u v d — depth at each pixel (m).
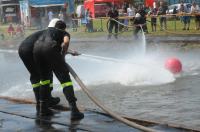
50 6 39.44
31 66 7.61
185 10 29.62
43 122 6.99
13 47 26.52
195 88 9.39
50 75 7.63
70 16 35.59
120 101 8.51
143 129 6.18
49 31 7.10
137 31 23.44
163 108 7.73
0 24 50.25
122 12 31.95
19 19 49.78
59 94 9.52
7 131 6.55
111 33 25.47
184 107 7.73
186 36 22.95
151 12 29.66
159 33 25.64
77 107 7.73
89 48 21.14
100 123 6.73
